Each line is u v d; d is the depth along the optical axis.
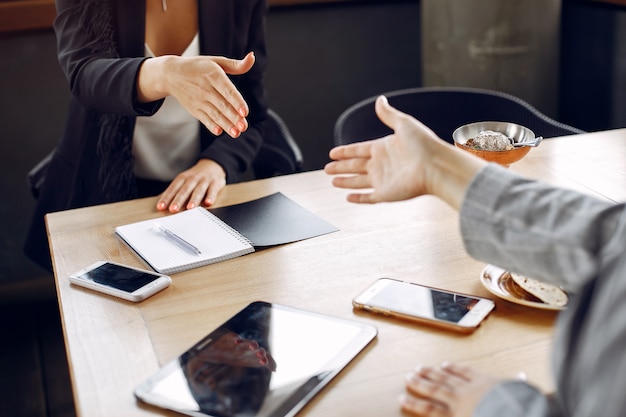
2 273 3.04
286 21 3.16
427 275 1.27
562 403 0.76
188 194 1.67
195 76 1.53
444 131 2.22
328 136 3.37
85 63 1.87
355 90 3.34
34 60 2.88
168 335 1.14
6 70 2.87
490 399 0.86
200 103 1.54
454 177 1.03
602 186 1.60
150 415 0.96
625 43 2.93
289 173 2.17
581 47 3.18
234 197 1.66
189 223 1.52
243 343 1.09
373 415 0.94
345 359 1.04
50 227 1.56
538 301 1.17
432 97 2.20
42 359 2.62
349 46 3.27
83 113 2.04
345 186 1.17
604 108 3.11
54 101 2.95
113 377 1.05
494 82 3.02
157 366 1.07
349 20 3.24
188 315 1.19
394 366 1.03
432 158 1.05
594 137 1.89
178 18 2.04
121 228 1.51
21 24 2.82
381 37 3.30
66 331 1.17
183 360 1.06
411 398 0.94
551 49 3.01
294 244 1.41
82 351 1.11
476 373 0.96
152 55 2.05
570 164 1.72
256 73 2.11
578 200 0.95
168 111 2.07
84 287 1.30
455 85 3.07
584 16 3.13
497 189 0.99
